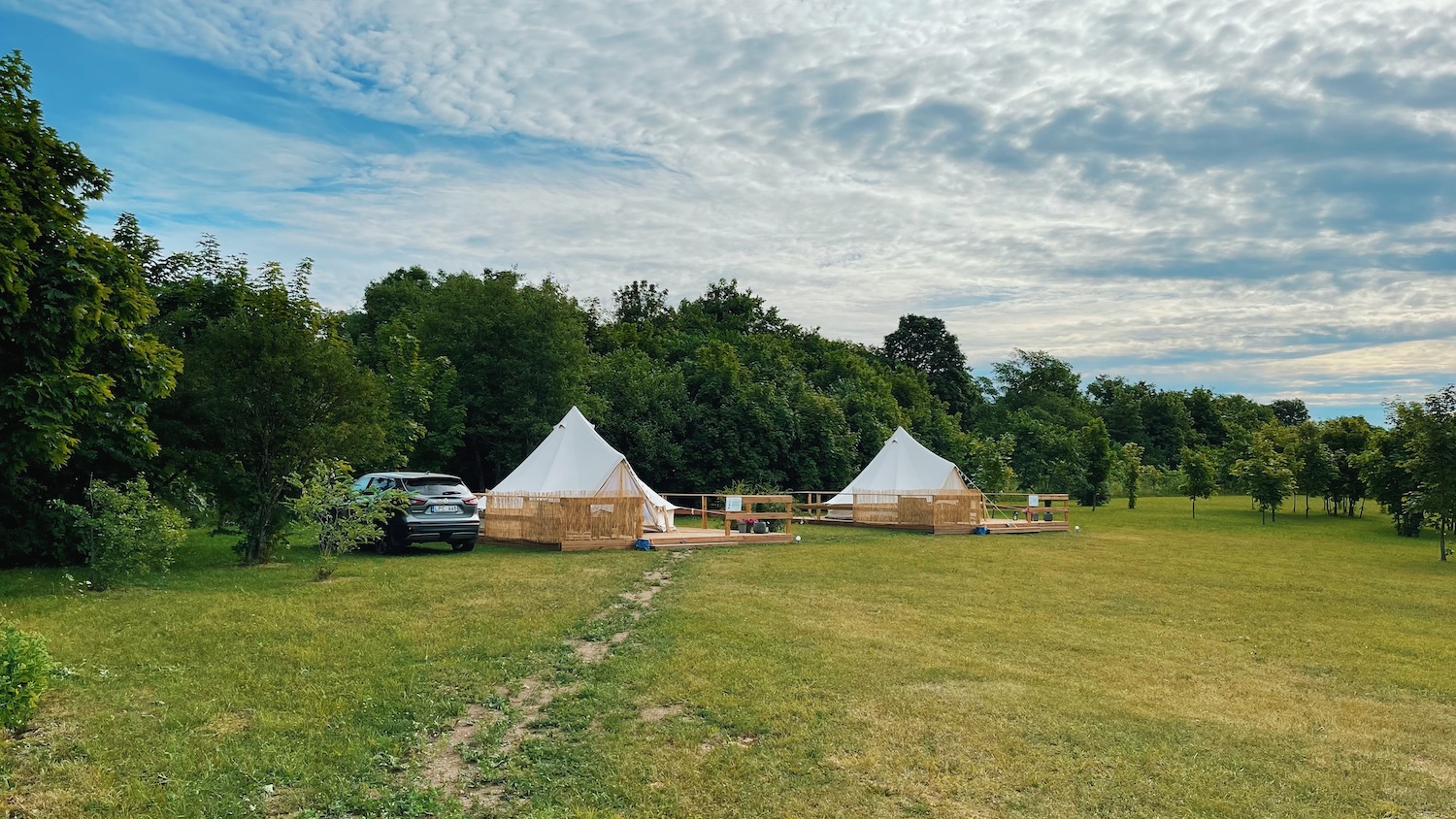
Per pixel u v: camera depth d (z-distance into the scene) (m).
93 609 10.10
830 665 8.49
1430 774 6.12
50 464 12.10
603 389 34.94
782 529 24.27
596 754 6.09
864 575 15.26
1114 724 6.97
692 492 34.94
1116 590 14.45
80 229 10.84
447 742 6.29
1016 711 7.18
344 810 5.10
